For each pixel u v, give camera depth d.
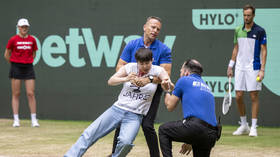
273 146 22.95
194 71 16.84
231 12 31.53
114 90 33.41
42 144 23.23
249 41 26.86
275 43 30.88
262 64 26.48
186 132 15.60
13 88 30.44
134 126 16.05
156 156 17.06
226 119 31.69
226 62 31.69
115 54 33.34
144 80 15.88
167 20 32.41
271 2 30.88
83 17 33.66
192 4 32.06
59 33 34.00
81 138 15.95
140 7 32.88
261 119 31.22
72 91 33.97
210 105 16.14
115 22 33.25
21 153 20.64
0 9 34.53
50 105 34.28
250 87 26.86
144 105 16.42
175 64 32.34
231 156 20.17
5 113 34.66
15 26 34.34
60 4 33.91
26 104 34.41
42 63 34.25
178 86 16.42
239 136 26.66
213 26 31.80
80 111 33.91
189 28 32.12
